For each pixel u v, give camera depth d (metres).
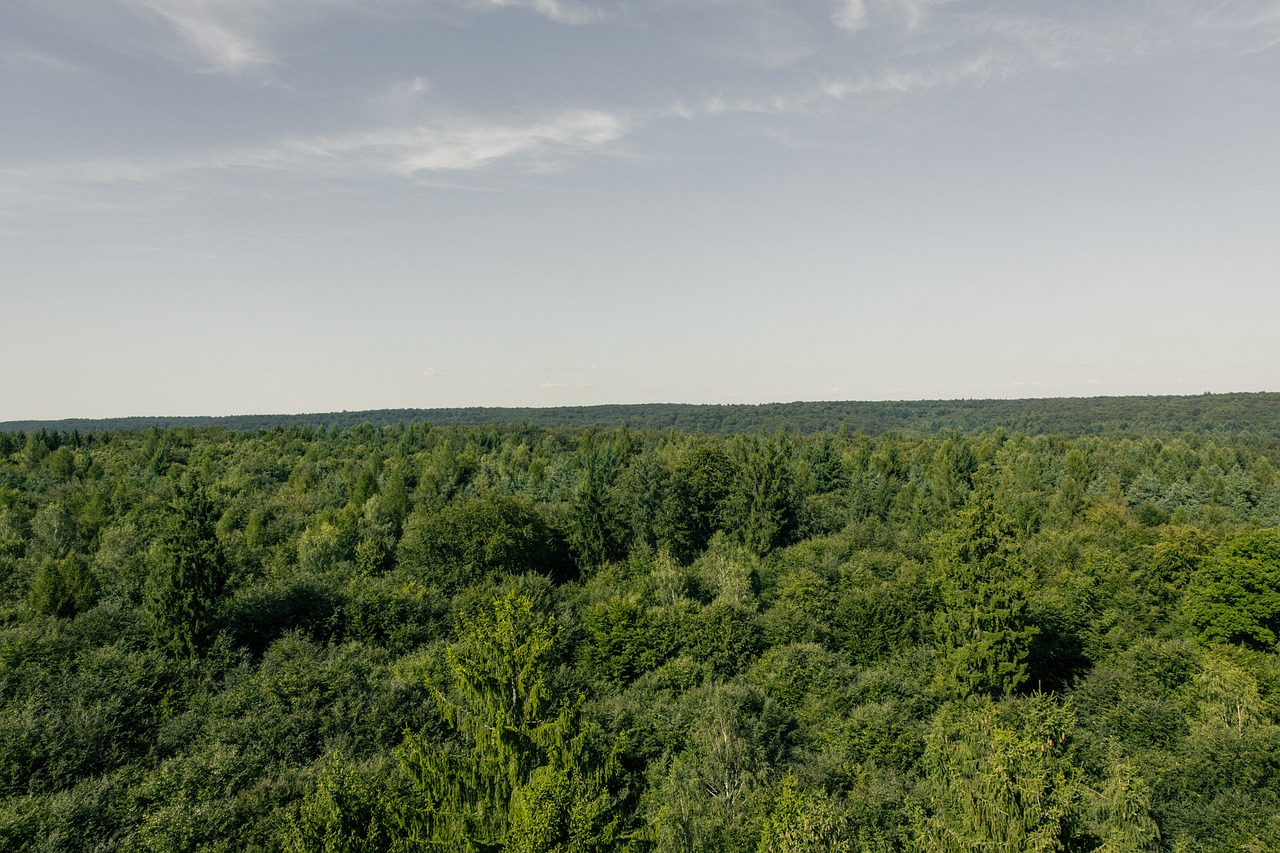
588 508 75.94
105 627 46.94
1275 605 48.66
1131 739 38.09
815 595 56.16
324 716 37.06
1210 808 31.36
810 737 40.03
